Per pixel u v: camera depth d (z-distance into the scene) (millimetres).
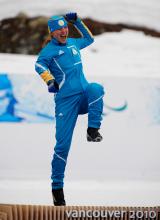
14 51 46250
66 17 18234
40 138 30656
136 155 30641
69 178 28672
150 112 31328
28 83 31328
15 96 31156
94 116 17000
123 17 48875
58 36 17500
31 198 24156
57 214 17641
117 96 31516
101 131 30828
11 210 17516
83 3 49344
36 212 17516
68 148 17922
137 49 44531
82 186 27016
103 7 49375
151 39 46844
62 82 17625
